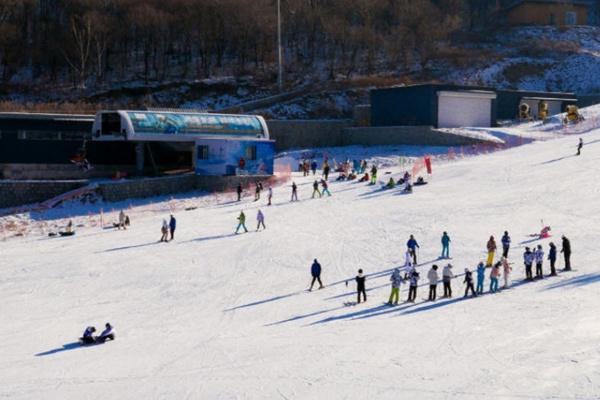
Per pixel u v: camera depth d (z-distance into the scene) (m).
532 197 45.78
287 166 67.44
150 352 22.59
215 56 105.88
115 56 101.19
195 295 30.50
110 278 33.78
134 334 25.14
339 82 94.81
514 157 60.41
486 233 38.53
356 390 17.77
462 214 43.25
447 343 21.33
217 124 62.50
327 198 51.94
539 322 22.80
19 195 54.22
